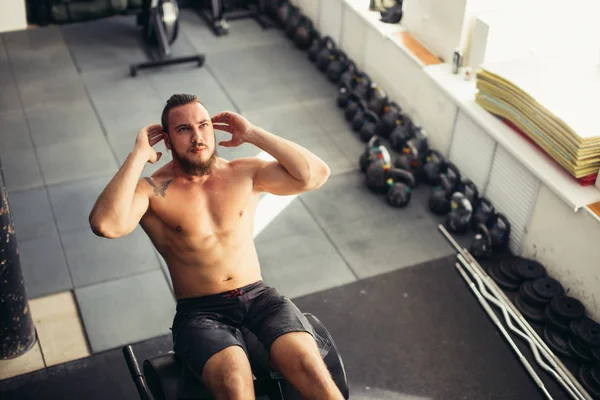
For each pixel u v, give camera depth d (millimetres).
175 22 8305
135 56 8453
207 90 7906
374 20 7387
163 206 2957
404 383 4812
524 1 6105
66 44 8602
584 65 5824
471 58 6316
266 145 3068
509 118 5691
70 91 7781
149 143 2930
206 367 2809
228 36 8984
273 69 8359
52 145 6961
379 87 7629
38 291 5426
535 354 4965
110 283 5512
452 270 5715
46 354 4953
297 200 6387
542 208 5418
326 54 8242
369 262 5770
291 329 2900
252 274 3143
